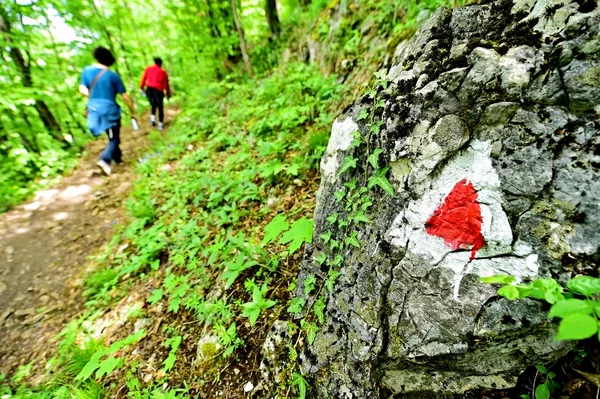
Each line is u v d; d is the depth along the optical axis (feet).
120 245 14.42
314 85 16.79
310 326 6.42
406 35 12.23
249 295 8.32
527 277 4.43
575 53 4.33
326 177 6.88
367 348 5.48
